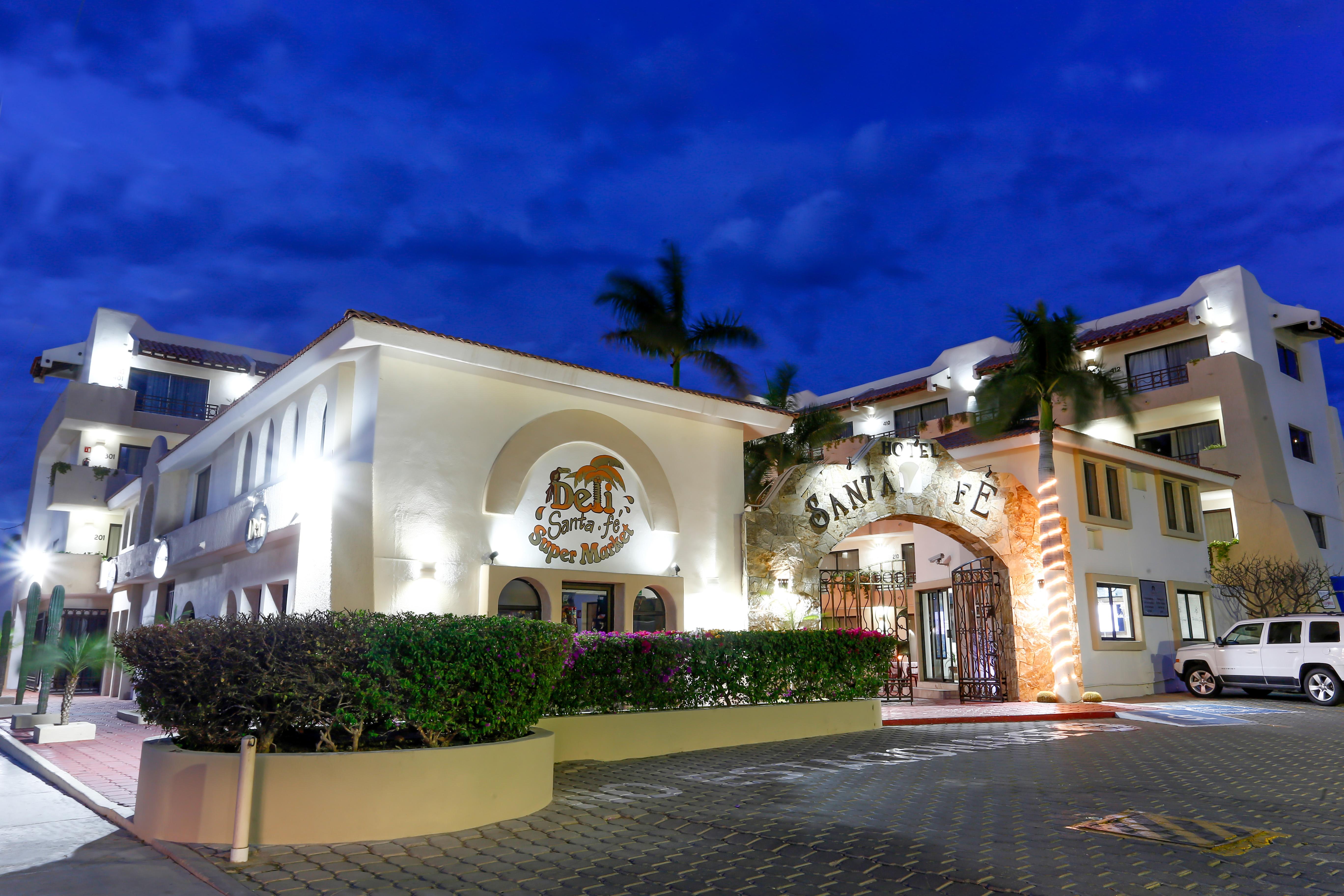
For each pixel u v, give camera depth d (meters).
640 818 7.55
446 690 7.48
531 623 8.53
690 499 16.77
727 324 24.78
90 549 29.23
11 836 6.89
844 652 14.42
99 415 28.98
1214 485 28.20
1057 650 19.73
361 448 13.17
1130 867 5.87
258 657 7.05
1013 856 6.18
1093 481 22.38
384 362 13.21
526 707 8.23
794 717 13.36
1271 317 32.22
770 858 6.20
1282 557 27.50
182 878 5.77
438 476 13.45
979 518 20.52
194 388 32.50
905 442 19.78
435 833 6.99
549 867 6.05
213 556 17.12
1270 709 17.78
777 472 27.28
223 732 7.18
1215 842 6.50
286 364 14.70
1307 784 9.11
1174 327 31.86
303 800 6.66
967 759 11.11
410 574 12.88
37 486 32.62
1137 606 22.30
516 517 14.29
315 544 12.62
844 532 18.53
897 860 6.09
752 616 17.02
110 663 24.20
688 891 5.49
